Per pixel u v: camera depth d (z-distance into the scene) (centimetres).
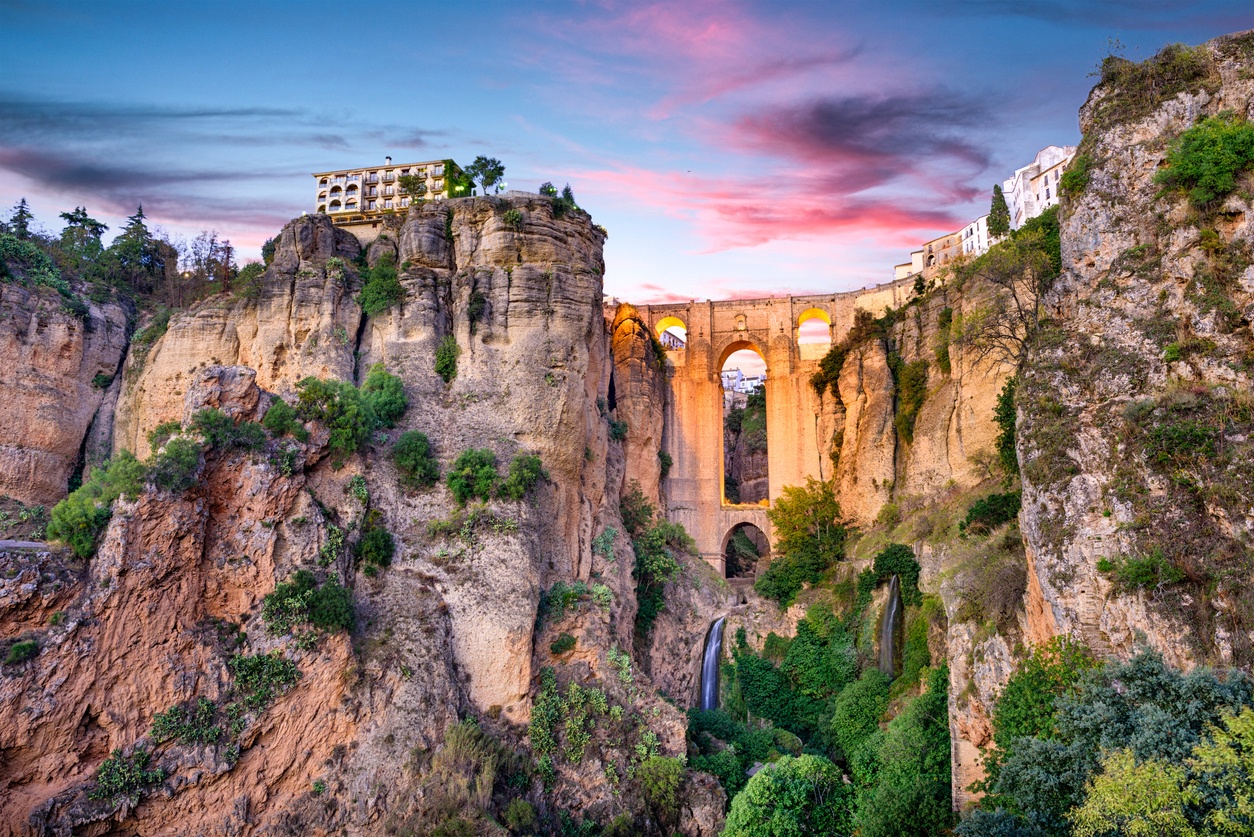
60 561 4403
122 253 8644
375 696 4944
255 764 4556
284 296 6825
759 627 8006
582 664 5962
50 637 4216
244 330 6950
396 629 5256
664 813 5353
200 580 4744
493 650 5456
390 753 4806
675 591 8106
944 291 8388
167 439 5172
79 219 9500
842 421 9262
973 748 4422
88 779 4162
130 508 4541
